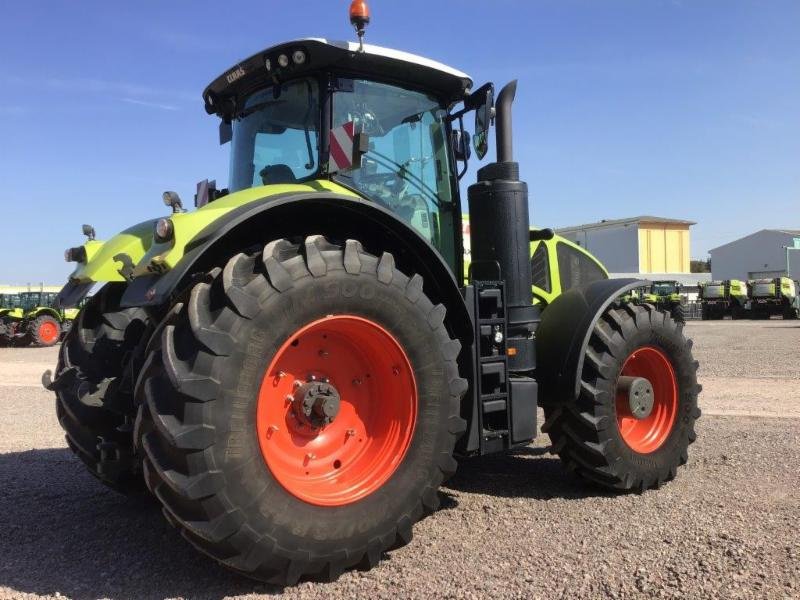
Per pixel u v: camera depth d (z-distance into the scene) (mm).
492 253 3965
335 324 3000
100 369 3865
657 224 60906
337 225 3365
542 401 4184
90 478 4852
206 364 2605
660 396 4578
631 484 4195
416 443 3152
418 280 3201
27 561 3211
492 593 2768
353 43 3668
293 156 3838
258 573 2734
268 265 2803
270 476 2736
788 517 3652
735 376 10484
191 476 2564
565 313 4270
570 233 65500
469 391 3627
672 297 35312
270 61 3723
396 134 3955
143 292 2838
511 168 4004
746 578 2852
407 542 3164
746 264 61469
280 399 2994
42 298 23562
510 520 3730
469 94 4211
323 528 2838
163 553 3301
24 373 13117
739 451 5266
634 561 3074
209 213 3002
